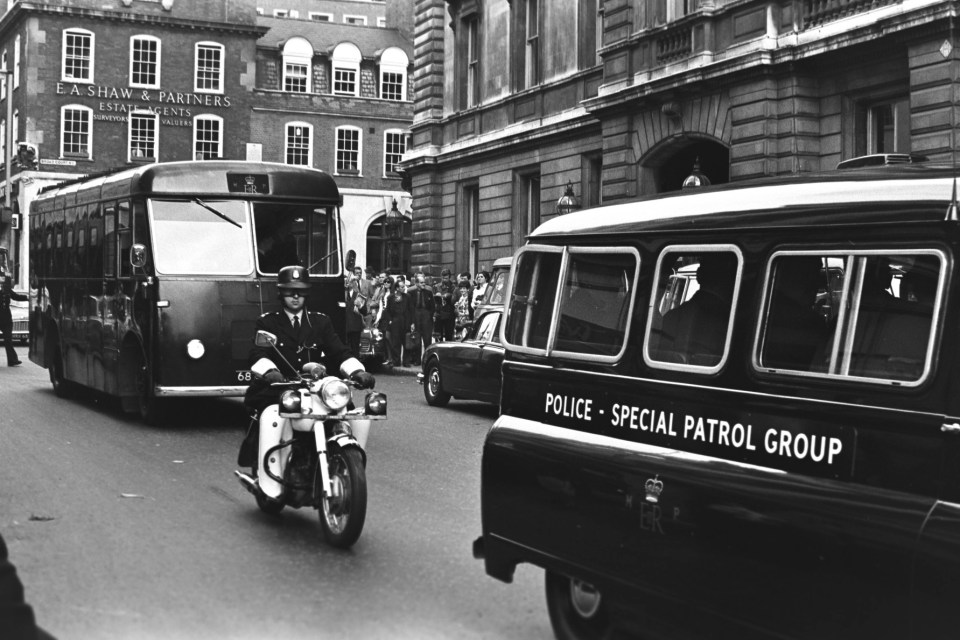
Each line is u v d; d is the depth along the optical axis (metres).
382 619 5.98
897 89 18.27
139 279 14.02
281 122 59.97
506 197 30.64
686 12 22.50
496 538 6.04
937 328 3.96
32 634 2.79
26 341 33.91
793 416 4.45
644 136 23.58
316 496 7.95
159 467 11.08
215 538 7.94
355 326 24.50
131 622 5.86
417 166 34.69
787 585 4.31
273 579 6.80
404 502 9.40
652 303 5.32
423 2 35.09
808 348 4.49
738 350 4.77
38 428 13.98
